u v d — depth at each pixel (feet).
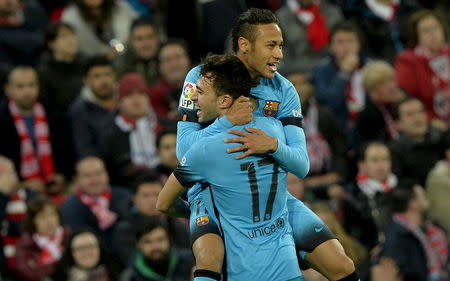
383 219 84.99
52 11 104.47
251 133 45.24
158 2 105.81
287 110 46.83
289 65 101.35
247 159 45.32
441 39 99.86
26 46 95.71
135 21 96.63
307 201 86.79
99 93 89.45
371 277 81.51
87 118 88.74
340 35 97.91
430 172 90.58
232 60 45.55
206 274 44.88
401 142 92.48
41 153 88.53
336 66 98.48
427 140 92.32
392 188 86.33
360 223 84.74
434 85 99.25
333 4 107.45
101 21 98.73
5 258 79.10
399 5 110.52
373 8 108.06
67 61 92.22
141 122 88.38
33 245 78.02
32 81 87.86
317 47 102.94
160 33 105.40
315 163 90.74
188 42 105.40
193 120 46.68
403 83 99.60
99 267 76.43
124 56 97.04
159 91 92.99
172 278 77.10
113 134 87.76
